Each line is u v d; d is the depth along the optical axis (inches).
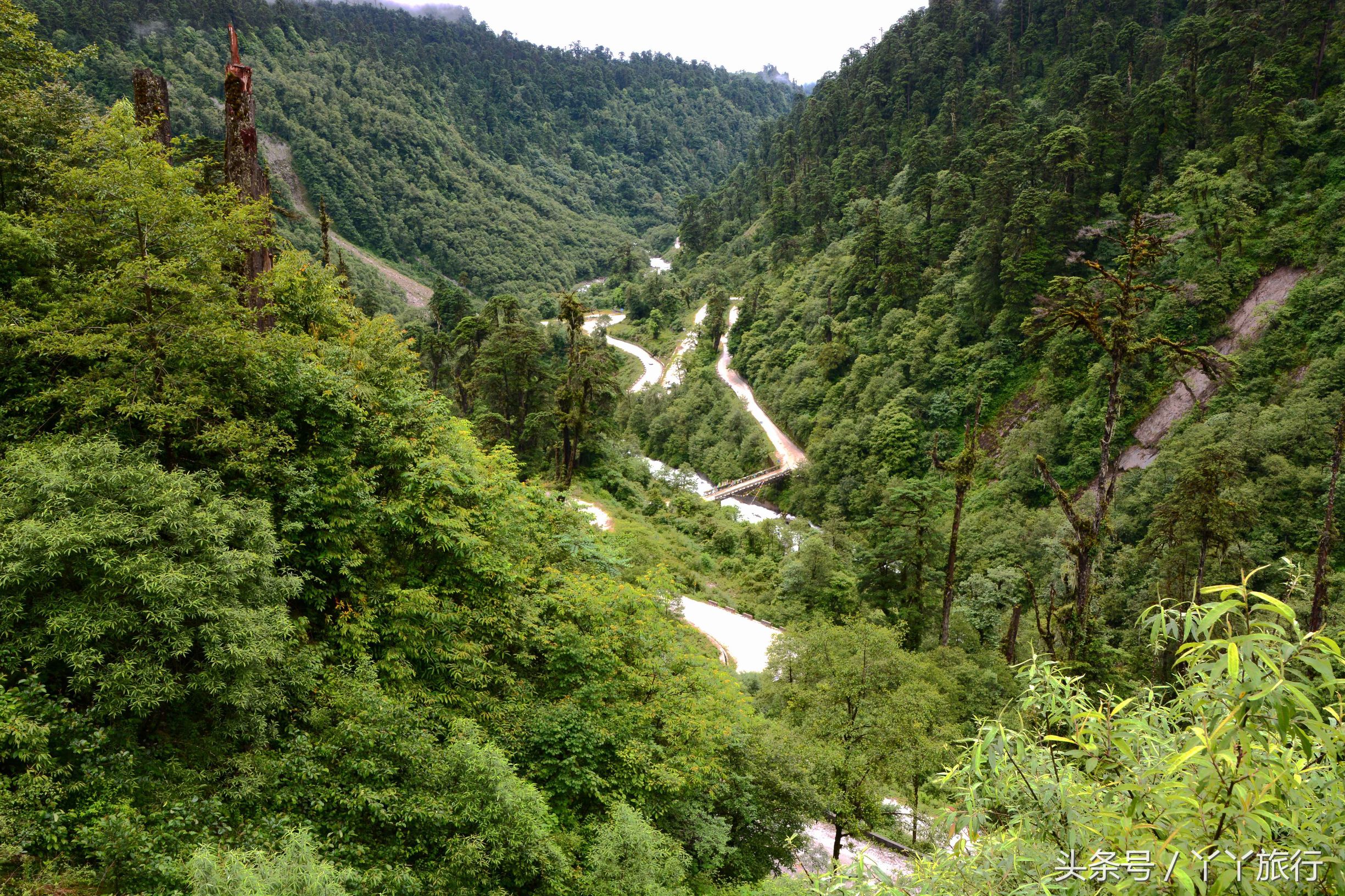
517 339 1952.5
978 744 168.7
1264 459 1510.8
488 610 547.5
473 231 7101.4
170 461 439.5
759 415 3358.8
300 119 6712.6
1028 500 2094.0
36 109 541.0
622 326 5167.3
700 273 5374.0
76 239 464.1
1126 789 148.0
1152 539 1230.3
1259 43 2472.9
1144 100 2600.9
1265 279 1985.7
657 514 1961.1
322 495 485.1
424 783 409.4
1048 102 3602.4
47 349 407.8
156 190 448.1
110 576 331.6
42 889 273.7
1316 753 137.0
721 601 1537.9
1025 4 4330.7
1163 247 722.8
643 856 429.4
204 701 378.3
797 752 616.1
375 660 480.4
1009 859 149.6
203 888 263.6
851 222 4037.9
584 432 1831.9
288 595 417.7
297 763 388.8
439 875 379.2
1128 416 2015.3
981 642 1305.4
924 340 2719.0
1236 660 117.7
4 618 319.0
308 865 295.6
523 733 500.7
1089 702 175.0
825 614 1416.1
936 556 1275.8
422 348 2541.8
